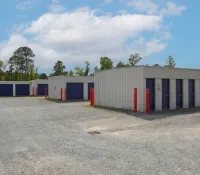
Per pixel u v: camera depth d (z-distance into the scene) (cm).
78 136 973
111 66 4659
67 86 3083
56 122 1307
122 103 1838
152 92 1738
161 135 970
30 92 4372
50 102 2742
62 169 593
